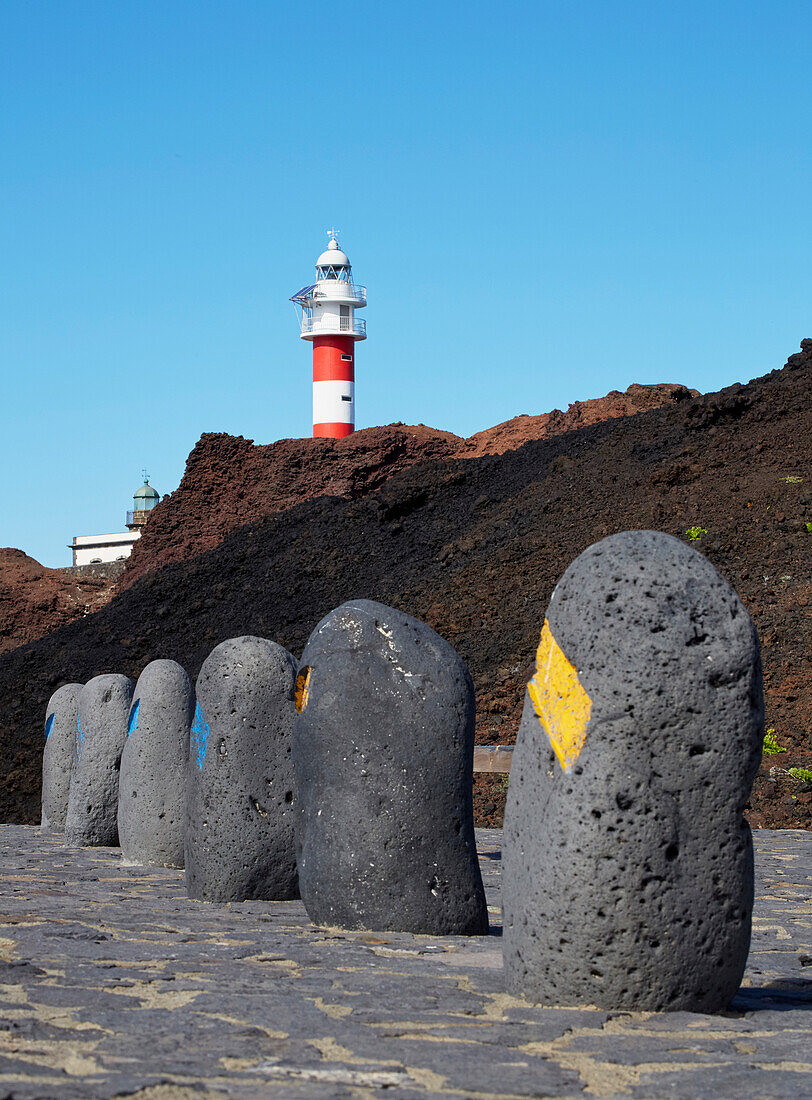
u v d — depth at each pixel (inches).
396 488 1425.9
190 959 237.5
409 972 228.1
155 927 284.4
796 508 963.3
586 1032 182.2
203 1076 153.9
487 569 1107.3
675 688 200.8
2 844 561.9
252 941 265.3
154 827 459.8
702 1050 173.2
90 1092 143.7
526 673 844.0
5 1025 176.2
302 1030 178.7
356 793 294.8
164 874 431.5
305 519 1503.4
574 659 207.9
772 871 436.8
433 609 1054.4
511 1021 188.1
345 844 293.0
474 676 882.8
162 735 466.9
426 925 288.4
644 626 203.2
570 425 1743.4
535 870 204.7
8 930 271.6
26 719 1194.6
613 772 200.1
